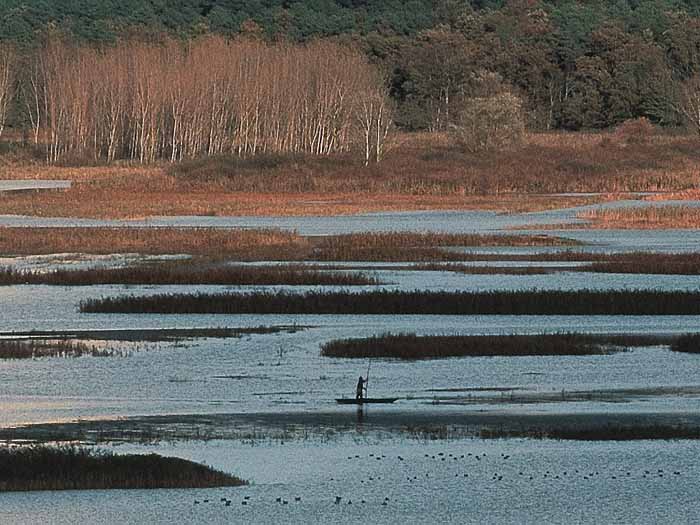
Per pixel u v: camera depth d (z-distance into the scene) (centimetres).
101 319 8962
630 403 6272
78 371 7062
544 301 9431
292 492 4688
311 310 9319
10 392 6488
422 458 5181
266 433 5619
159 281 10981
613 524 4344
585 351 7638
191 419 5900
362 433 5638
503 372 7031
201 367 7200
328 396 6431
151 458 5031
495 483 4816
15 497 4575
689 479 4884
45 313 9212
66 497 4581
